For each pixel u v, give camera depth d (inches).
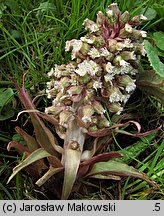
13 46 13.5
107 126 10.9
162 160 12.2
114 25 10.6
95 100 10.7
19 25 14.2
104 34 10.6
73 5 14.0
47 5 14.1
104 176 11.1
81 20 13.9
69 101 10.8
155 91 12.4
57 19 13.5
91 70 10.2
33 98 13.2
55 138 11.5
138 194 11.9
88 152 11.2
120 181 12.1
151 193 12.0
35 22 14.4
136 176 10.6
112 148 12.8
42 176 11.5
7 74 13.5
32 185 11.9
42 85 13.4
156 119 13.4
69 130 11.0
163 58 13.8
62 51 13.7
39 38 13.4
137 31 10.5
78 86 10.5
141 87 12.6
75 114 10.8
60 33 13.7
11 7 14.3
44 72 13.5
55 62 13.5
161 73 11.3
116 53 10.3
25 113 13.0
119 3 14.4
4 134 12.9
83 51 10.3
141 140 12.8
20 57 14.0
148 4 14.0
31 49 13.9
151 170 11.9
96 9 13.9
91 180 12.2
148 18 14.0
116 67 10.3
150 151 13.0
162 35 13.6
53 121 11.0
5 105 12.8
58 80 11.1
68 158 10.5
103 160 11.2
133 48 10.5
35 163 11.2
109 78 10.3
